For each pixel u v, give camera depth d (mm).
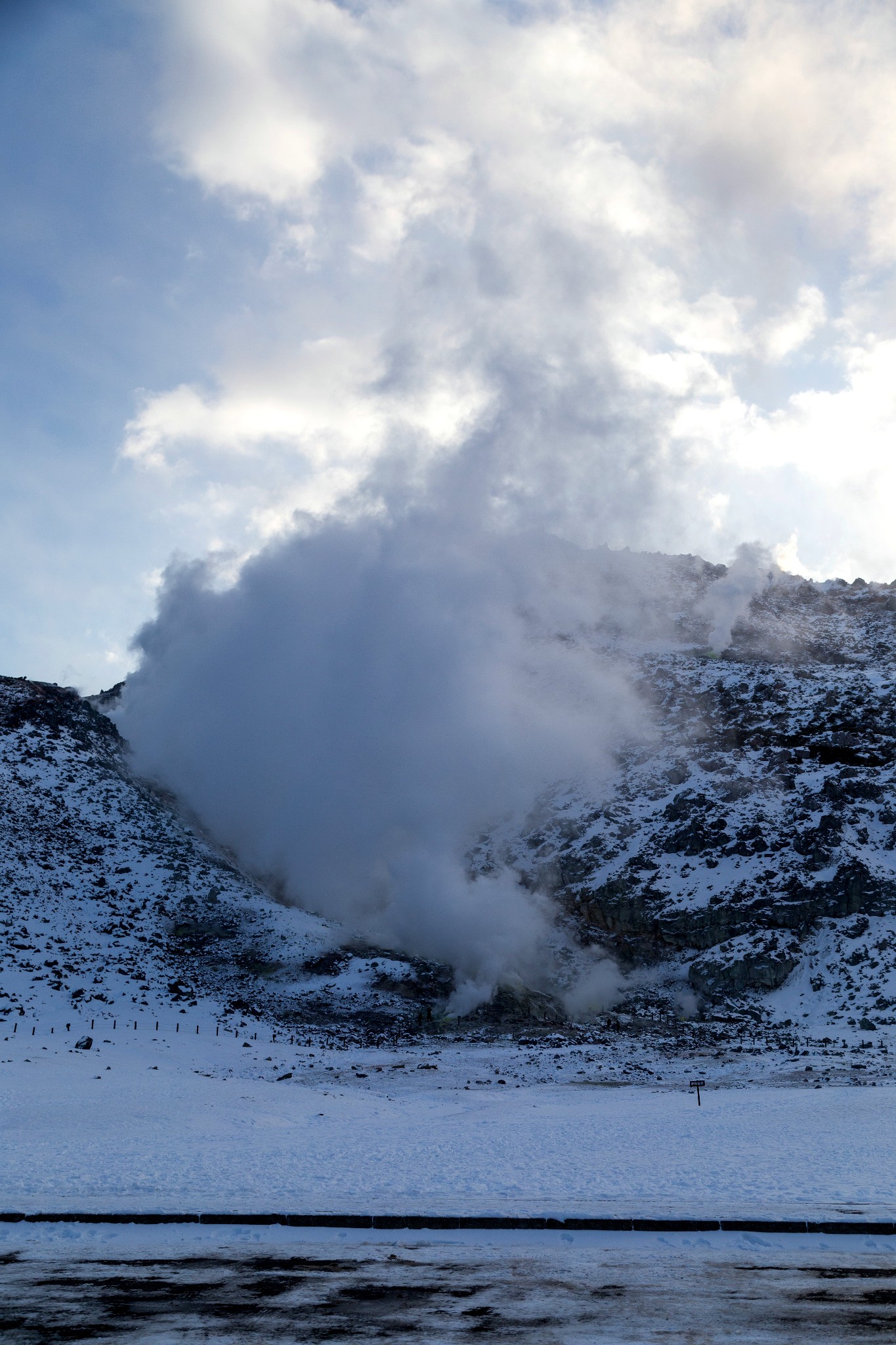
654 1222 19500
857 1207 21219
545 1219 19672
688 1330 13242
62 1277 16000
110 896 82312
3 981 64125
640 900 86125
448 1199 22391
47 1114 36500
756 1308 14352
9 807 91312
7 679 117312
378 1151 30953
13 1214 20031
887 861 86188
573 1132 35875
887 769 100562
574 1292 15219
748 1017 72375
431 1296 14938
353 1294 15070
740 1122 37125
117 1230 19375
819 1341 12695
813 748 105125
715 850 90875
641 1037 67625
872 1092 43156
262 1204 21141
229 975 74562
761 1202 22047
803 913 80875
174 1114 38156
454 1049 62844
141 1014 63500
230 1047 58500
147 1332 13117
